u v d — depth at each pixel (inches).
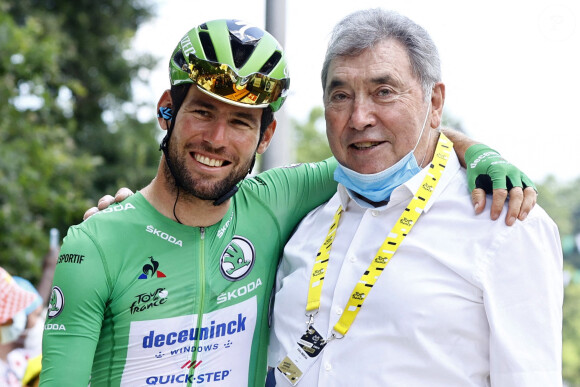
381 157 94.7
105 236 92.9
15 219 348.5
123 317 92.4
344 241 100.4
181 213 96.6
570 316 1389.0
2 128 356.2
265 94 93.7
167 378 93.0
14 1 551.2
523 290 86.4
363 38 93.4
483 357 88.8
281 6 166.9
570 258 1780.3
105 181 599.8
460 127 943.7
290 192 109.1
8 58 354.9
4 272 155.4
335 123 96.3
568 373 1307.8
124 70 637.3
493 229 89.1
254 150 96.8
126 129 630.5
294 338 97.7
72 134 559.2
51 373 87.2
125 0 661.3
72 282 89.5
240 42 93.7
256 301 100.9
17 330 156.5
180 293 94.9
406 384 88.7
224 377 96.3
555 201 1845.5
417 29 95.8
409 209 95.2
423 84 95.4
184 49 94.0
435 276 90.3
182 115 94.1
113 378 92.8
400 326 89.4
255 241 102.7
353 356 91.7
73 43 601.3
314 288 97.9
